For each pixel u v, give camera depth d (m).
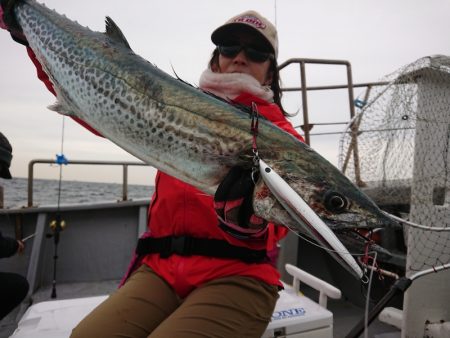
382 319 1.15
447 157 0.88
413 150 0.93
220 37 0.88
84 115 0.81
